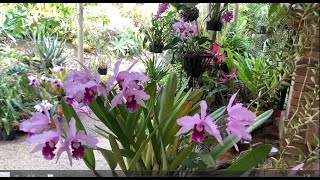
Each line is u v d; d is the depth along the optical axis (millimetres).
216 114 1198
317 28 1017
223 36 2619
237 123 961
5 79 2438
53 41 3012
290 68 1129
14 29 2848
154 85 1196
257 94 1438
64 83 1035
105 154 1034
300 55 1067
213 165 1011
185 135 1202
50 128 1062
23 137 2215
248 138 979
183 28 2012
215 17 2270
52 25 3041
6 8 2879
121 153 1115
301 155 1013
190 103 1117
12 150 2006
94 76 1045
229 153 1450
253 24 2639
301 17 1072
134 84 1063
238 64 2037
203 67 1773
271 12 1218
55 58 2910
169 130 1133
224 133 1179
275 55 1242
